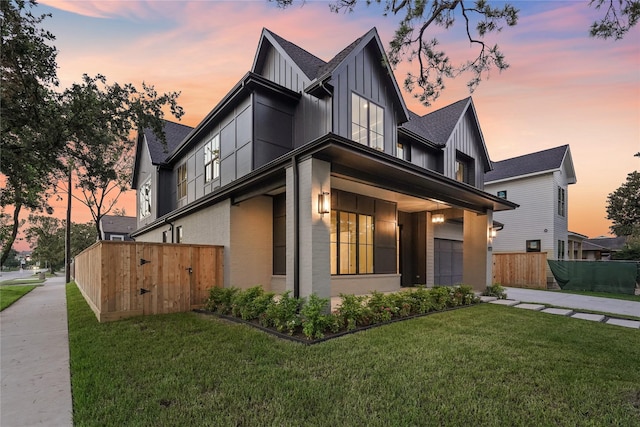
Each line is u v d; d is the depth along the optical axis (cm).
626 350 414
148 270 645
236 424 235
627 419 247
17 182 692
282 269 791
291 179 564
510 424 238
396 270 947
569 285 1220
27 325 605
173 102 802
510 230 1756
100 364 358
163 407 261
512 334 483
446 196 848
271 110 800
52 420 254
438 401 270
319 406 260
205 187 1020
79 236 3203
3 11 550
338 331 487
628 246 2348
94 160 812
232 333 480
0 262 1426
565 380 317
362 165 595
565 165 1773
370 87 830
